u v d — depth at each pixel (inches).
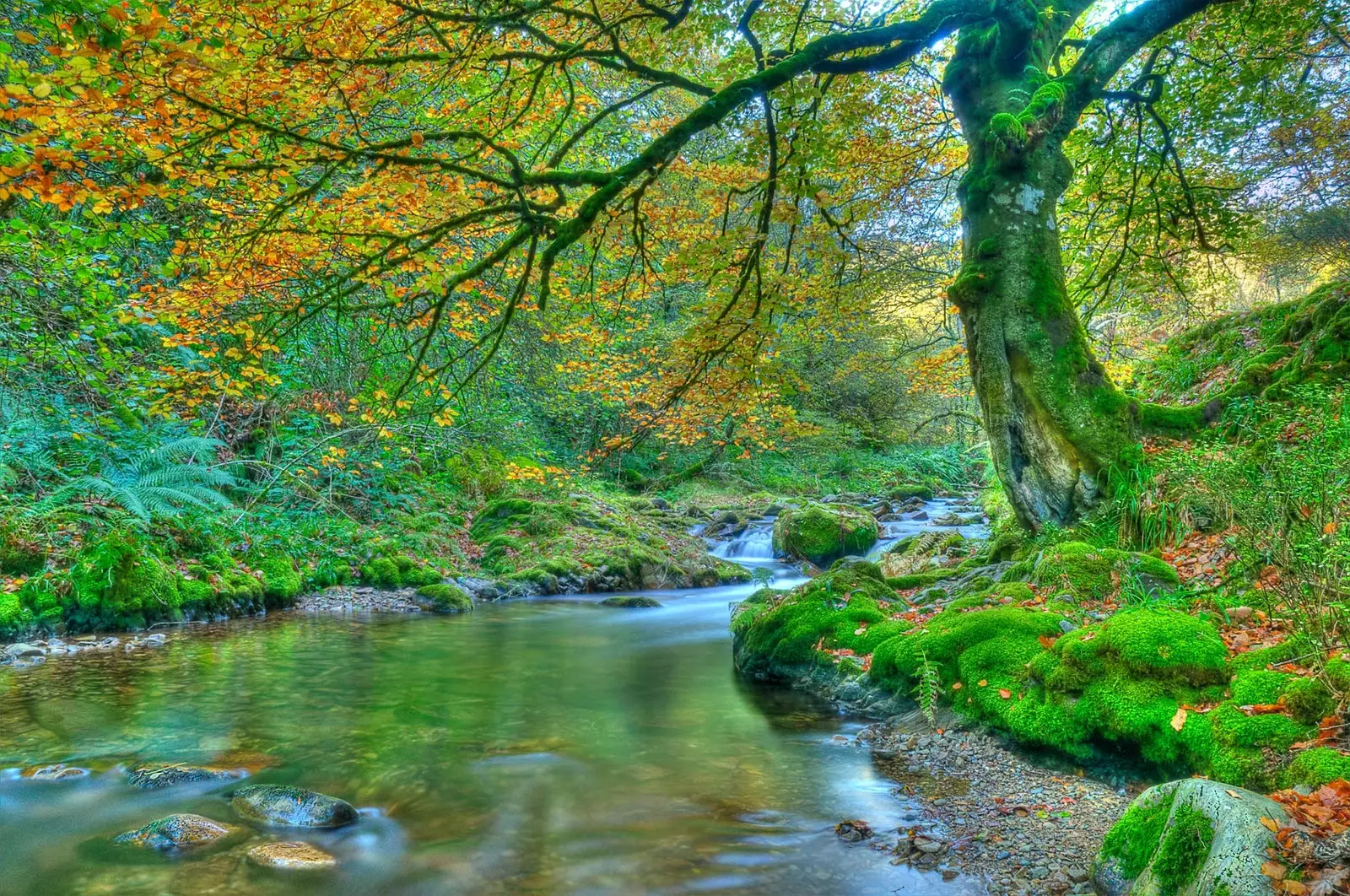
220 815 147.5
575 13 222.1
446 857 130.6
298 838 137.4
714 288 298.2
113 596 312.8
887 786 158.7
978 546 389.1
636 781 164.4
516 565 490.6
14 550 316.2
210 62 148.0
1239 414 274.7
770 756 179.2
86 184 167.2
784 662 247.9
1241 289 808.3
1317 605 140.9
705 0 252.7
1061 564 229.3
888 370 716.0
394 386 448.1
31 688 231.8
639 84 401.7
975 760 166.9
